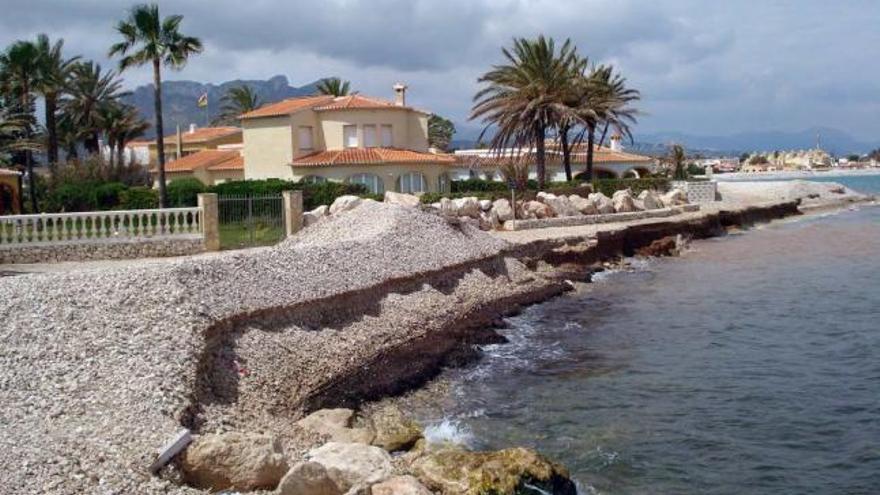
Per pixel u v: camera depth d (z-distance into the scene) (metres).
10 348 15.20
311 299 21.72
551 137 71.44
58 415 12.80
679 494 13.25
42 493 10.14
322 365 19.05
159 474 11.54
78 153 82.31
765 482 13.72
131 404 13.36
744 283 35.78
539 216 48.16
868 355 21.95
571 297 32.88
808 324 26.45
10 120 51.06
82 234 30.98
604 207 53.19
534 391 19.25
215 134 83.06
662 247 47.03
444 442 15.50
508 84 58.75
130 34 44.88
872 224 66.62
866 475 13.90
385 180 57.62
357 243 28.16
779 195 85.88
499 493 12.18
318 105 62.59
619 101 63.19
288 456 12.95
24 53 59.81
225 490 11.87
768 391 18.84
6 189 49.00
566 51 58.50
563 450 15.20
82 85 75.81
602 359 22.34
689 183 74.44
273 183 49.81
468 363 22.03
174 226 32.66
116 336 16.12
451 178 70.19
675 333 25.59
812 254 46.19
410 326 23.62
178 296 18.34
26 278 19.44
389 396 18.77
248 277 21.55
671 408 17.70
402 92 67.94
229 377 16.53
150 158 85.69
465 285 29.97
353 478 11.87
